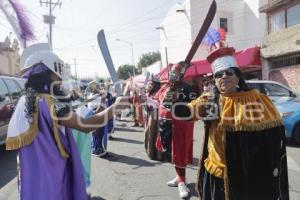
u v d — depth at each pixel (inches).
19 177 113.3
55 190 110.0
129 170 289.7
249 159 108.2
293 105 387.9
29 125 110.3
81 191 116.3
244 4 1107.9
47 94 114.4
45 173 109.7
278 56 769.6
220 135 115.6
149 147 319.0
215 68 115.1
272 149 108.0
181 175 224.8
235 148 110.0
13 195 241.8
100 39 114.9
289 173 267.4
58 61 118.8
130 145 411.8
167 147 237.6
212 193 118.5
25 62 120.1
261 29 1074.7
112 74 114.3
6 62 1235.2
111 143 428.1
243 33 1111.6
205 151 123.5
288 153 338.0
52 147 111.0
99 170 292.7
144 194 228.8
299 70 716.7
